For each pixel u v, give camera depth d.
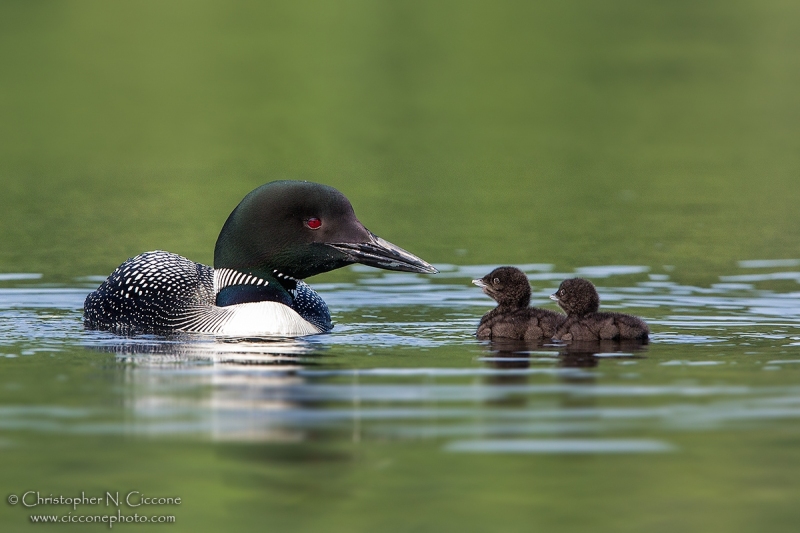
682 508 7.15
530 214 20.58
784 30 42.84
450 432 8.25
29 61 37.06
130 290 12.48
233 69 36.62
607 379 9.57
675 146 27.88
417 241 18.25
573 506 7.22
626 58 38.69
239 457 7.86
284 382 9.54
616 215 20.45
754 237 18.39
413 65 37.78
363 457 7.84
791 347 10.91
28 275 15.73
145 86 34.53
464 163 25.83
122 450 7.97
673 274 15.64
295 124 30.38
